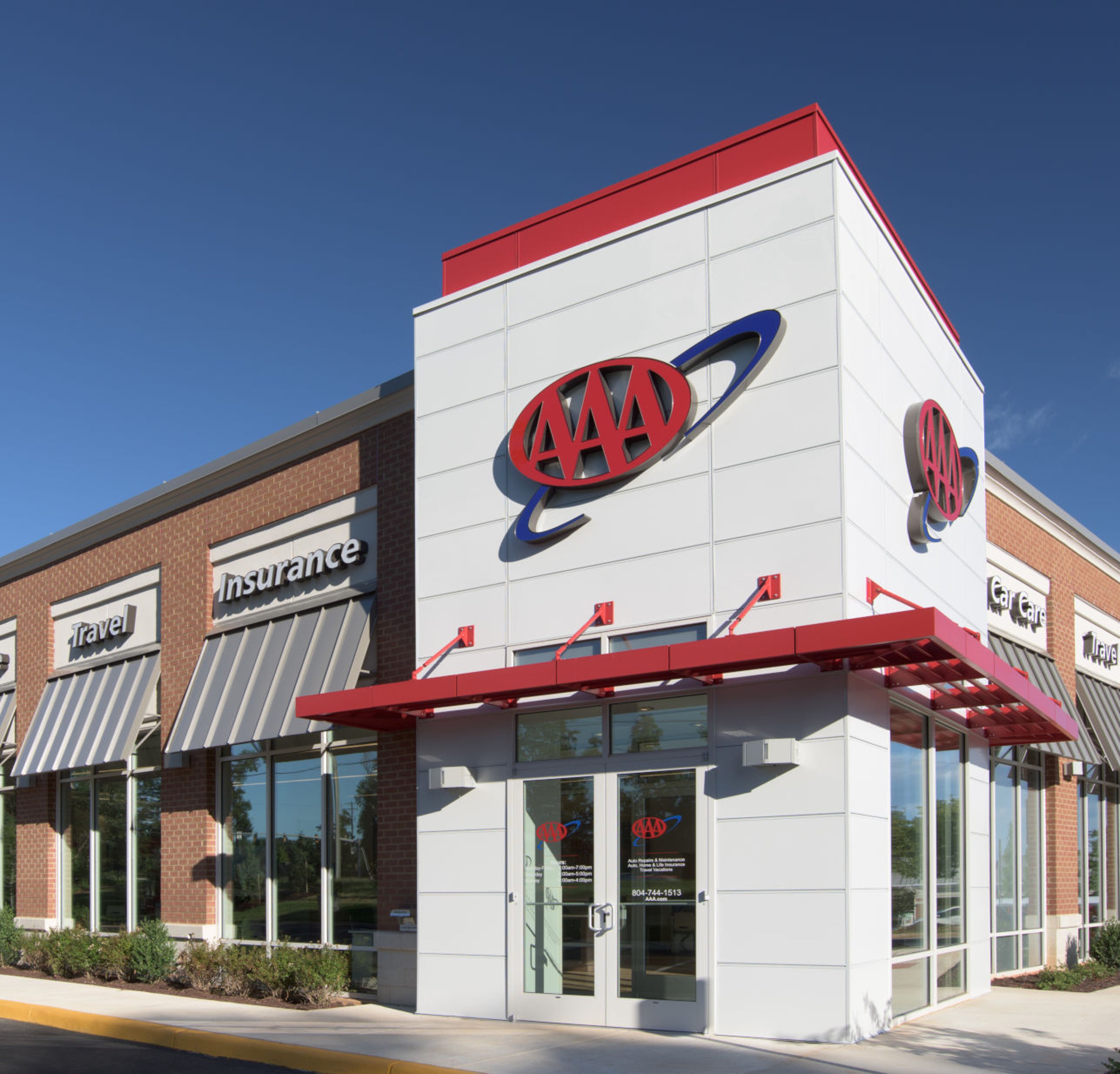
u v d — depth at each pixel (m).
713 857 12.12
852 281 12.73
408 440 17.30
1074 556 23.19
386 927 15.89
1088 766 22.80
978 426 17.41
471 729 14.48
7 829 25.36
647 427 13.34
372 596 17.44
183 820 19.95
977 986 15.30
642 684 12.93
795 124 13.31
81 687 23.50
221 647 19.91
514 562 14.48
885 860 12.21
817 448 12.16
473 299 15.63
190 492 21.44
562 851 13.42
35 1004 15.77
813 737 11.71
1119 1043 11.51
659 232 13.91
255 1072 11.44
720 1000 11.82
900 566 13.41
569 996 12.98
